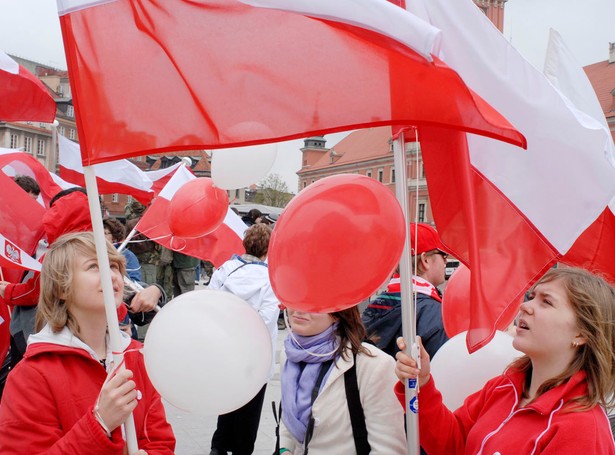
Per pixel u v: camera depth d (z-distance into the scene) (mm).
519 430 1926
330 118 1753
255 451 5168
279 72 1791
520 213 2338
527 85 2252
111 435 1873
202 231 3291
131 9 1862
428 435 2191
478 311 2195
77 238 2156
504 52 2227
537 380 2006
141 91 1873
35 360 2025
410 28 1467
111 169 6562
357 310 2504
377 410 2373
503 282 2295
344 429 2393
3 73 2971
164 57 1858
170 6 1841
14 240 3809
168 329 1928
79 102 1866
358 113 1734
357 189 1955
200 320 1927
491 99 2225
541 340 1950
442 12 2178
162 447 2250
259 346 1990
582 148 2293
